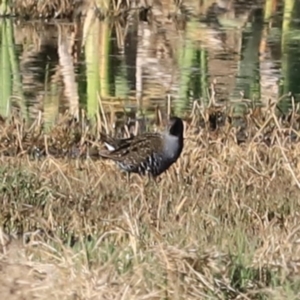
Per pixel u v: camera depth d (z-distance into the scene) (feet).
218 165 43.55
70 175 42.04
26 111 56.75
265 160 45.34
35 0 86.63
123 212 34.86
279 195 39.01
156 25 84.23
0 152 48.29
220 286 27.37
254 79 64.28
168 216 35.73
